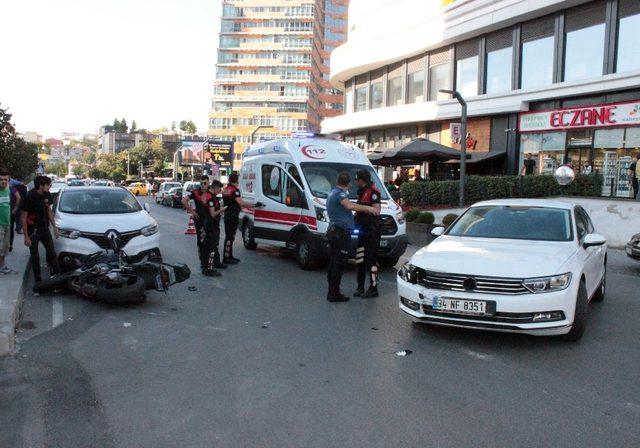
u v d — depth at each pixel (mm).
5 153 33000
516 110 24250
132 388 4828
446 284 6016
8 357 5668
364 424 4109
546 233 7109
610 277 10984
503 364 5465
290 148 11758
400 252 10938
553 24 23156
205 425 4102
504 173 25203
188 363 5477
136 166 134875
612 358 5676
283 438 3889
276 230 11914
